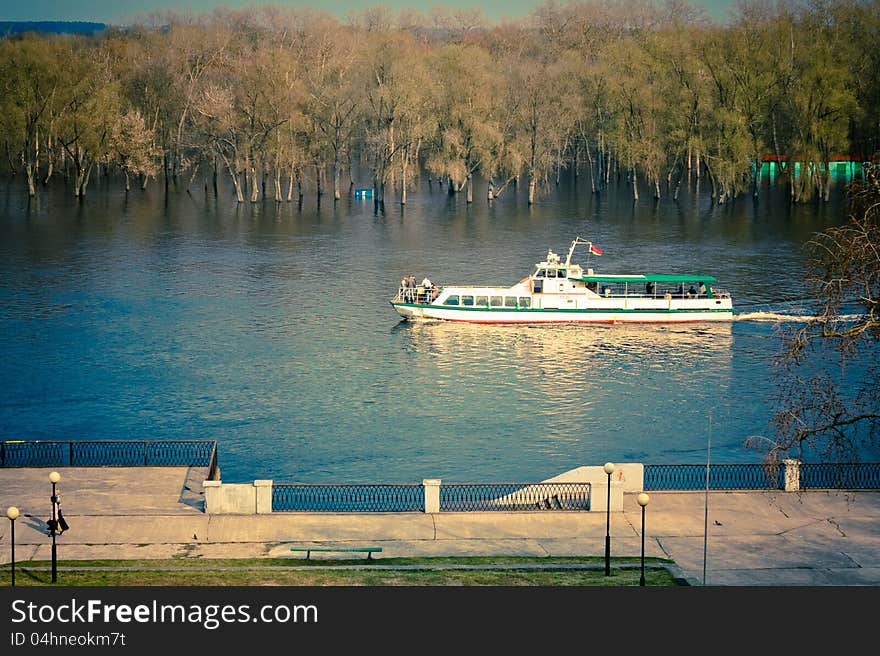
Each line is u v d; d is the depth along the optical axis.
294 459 87.44
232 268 168.38
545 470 85.75
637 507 67.81
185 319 135.12
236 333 128.88
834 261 63.94
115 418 96.88
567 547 61.94
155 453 87.38
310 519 65.69
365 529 64.31
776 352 122.50
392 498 77.69
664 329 135.62
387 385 109.50
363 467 85.94
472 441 92.62
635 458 88.31
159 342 123.88
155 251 182.50
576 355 123.00
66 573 55.94
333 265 172.12
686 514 66.62
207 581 54.94
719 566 59.09
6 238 192.75
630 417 99.38
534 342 128.88
